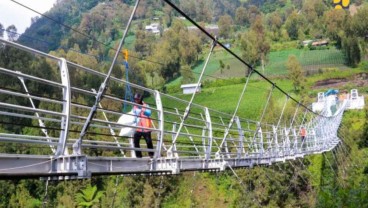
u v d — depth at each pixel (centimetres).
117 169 647
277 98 6294
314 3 11094
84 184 2917
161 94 754
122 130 799
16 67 3070
